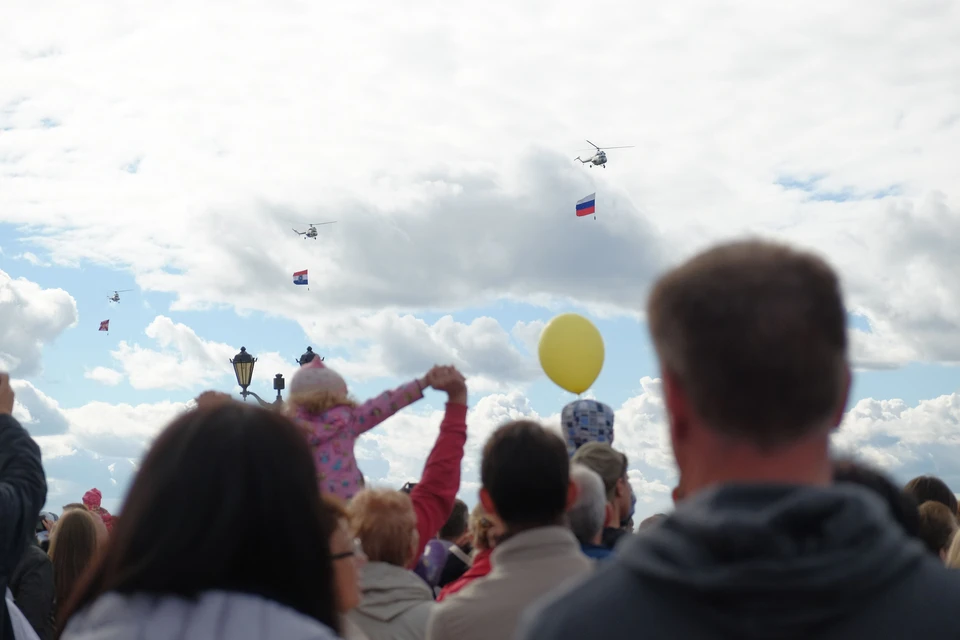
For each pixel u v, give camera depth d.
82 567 5.75
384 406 4.08
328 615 1.69
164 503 1.62
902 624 1.12
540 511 2.83
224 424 1.70
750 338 1.20
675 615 1.16
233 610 1.53
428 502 3.71
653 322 1.35
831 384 1.22
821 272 1.27
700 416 1.26
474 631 2.67
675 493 1.49
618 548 1.29
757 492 1.20
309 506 1.70
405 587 3.29
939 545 4.18
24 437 3.11
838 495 1.17
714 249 1.35
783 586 1.09
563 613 1.24
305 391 4.14
